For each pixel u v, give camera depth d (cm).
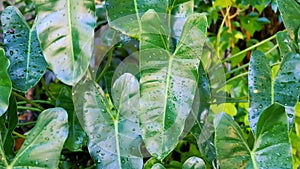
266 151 94
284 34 108
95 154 102
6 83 90
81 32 90
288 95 102
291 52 107
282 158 93
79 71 89
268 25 222
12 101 100
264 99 102
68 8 91
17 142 137
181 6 109
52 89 153
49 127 90
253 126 100
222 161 93
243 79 185
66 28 90
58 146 89
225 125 94
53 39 90
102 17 196
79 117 103
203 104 112
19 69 101
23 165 89
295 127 143
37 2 91
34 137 90
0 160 89
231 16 207
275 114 94
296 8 109
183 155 133
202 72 112
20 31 107
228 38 202
